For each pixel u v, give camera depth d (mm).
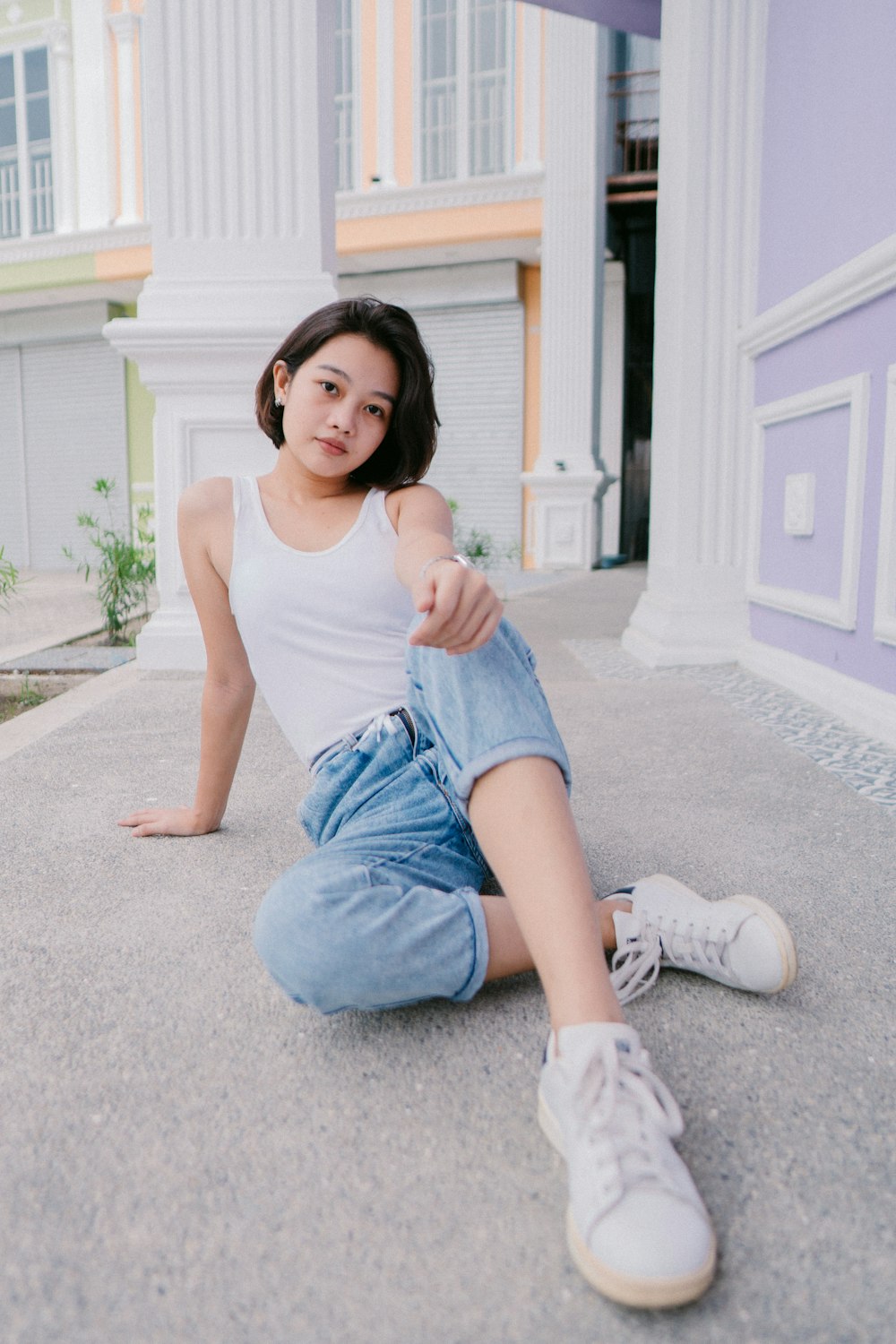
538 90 9531
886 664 2494
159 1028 1052
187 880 1484
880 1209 774
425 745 1138
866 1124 885
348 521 1205
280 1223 758
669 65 3711
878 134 2479
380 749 1135
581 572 9812
